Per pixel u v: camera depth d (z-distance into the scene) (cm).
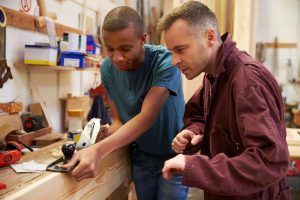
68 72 233
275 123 79
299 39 466
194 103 128
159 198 148
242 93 82
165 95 120
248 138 78
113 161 123
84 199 99
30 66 180
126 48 112
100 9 287
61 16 219
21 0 171
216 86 97
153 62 128
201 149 112
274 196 97
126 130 108
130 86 134
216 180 75
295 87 471
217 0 271
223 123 96
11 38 167
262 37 477
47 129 167
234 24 264
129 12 111
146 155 149
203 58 90
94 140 109
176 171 79
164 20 90
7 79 161
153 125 135
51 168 91
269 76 87
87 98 234
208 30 89
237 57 93
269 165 75
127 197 152
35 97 190
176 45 87
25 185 78
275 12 469
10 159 96
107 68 142
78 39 203
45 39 195
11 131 144
